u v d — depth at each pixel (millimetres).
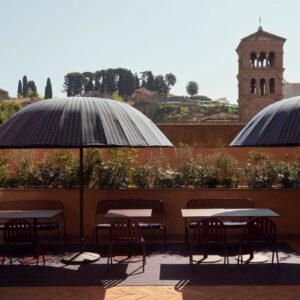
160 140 7445
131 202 9109
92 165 9945
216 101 93875
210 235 7129
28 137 6793
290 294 6105
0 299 5961
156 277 6855
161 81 115938
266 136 6988
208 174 9891
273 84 38750
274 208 9523
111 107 7301
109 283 6586
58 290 6301
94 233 9352
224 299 5926
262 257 7957
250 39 38406
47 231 9594
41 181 9867
